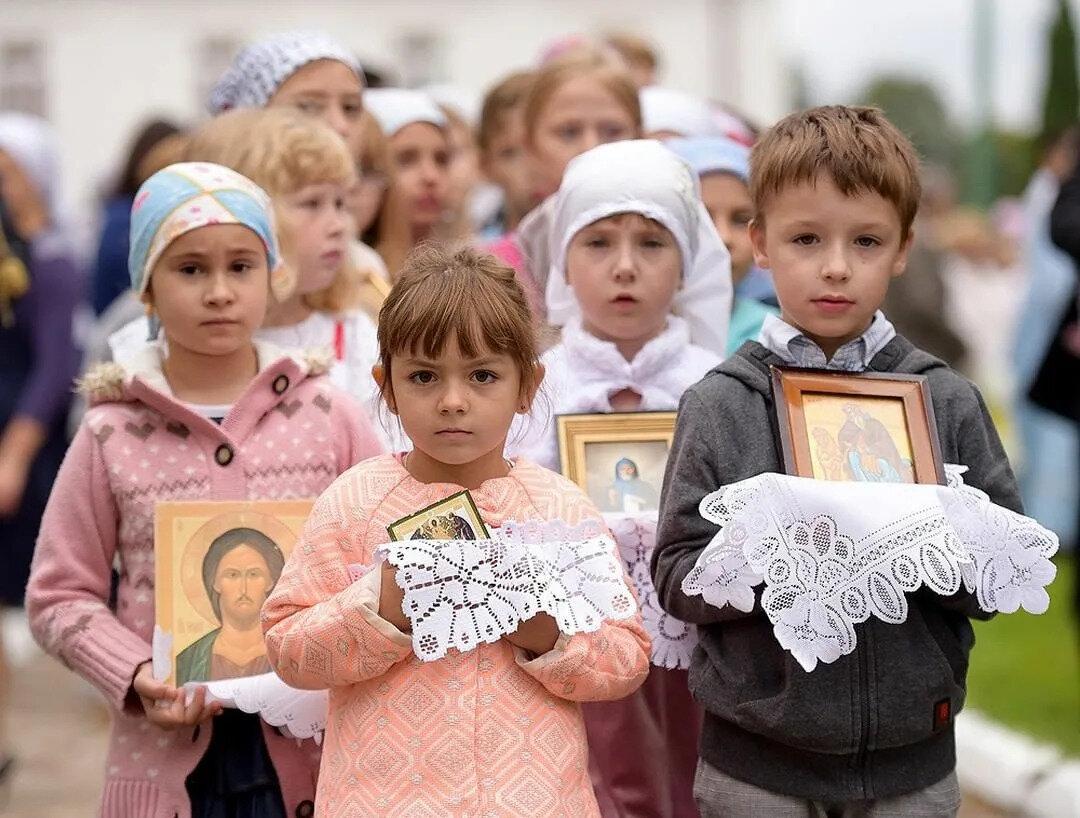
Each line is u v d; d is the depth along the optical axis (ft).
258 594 22.74
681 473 21.15
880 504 19.61
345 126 34.55
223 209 23.54
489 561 18.75
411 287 19.51
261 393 23.73
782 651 20.54
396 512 19.98
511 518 20.03
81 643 22.68
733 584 19.63
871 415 21.12
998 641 53.83
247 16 171.22
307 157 27.17
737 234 32.12
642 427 25.39
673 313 27.86
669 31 174.70
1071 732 41.45
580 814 19.42
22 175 44.09
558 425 25.22
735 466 21.07
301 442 23.75
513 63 173.68
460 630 18.53
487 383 19.49
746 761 20.92
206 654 22.43
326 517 20.17
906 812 20.77
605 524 20.97
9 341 42.75
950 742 21.27
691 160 32.12
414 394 19.47
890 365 21.89
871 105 23.88
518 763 19.04
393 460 20.54
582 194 26.37
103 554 23.47
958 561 19.35
